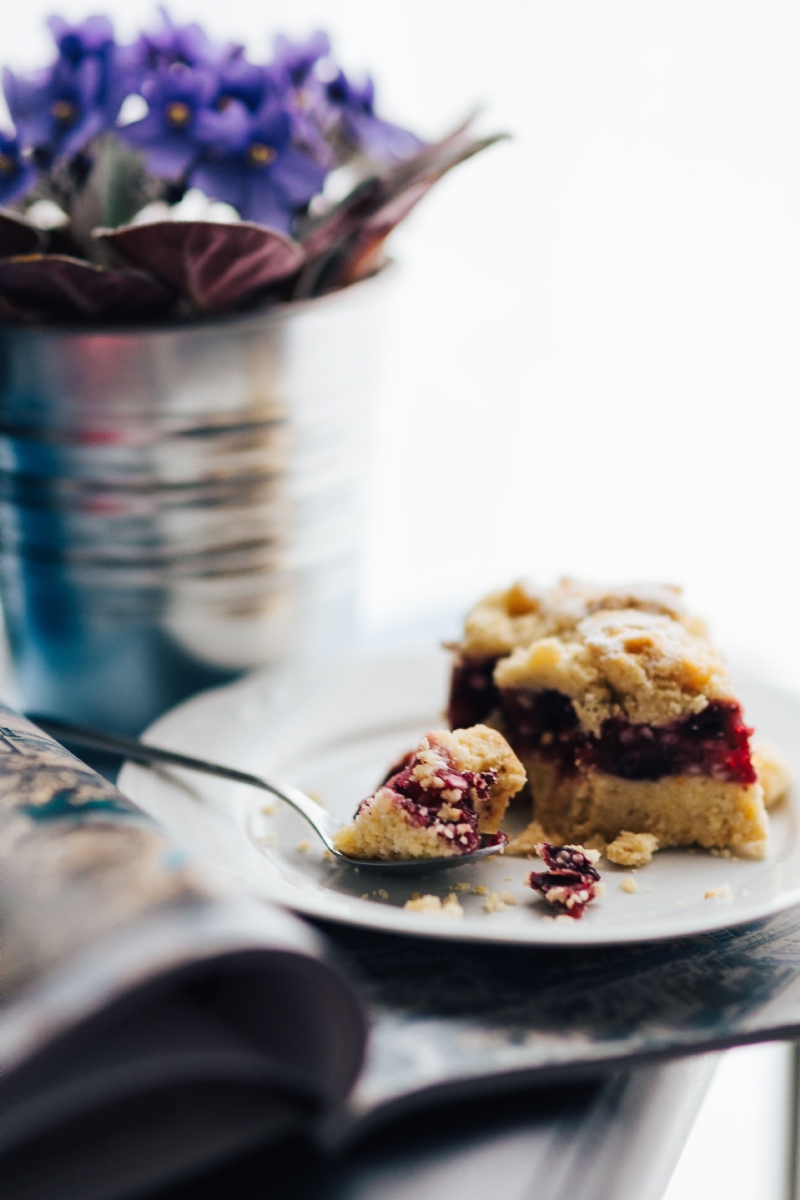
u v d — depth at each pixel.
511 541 1.03
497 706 0.64
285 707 0.65
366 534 0.70
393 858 0.57
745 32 0.93
